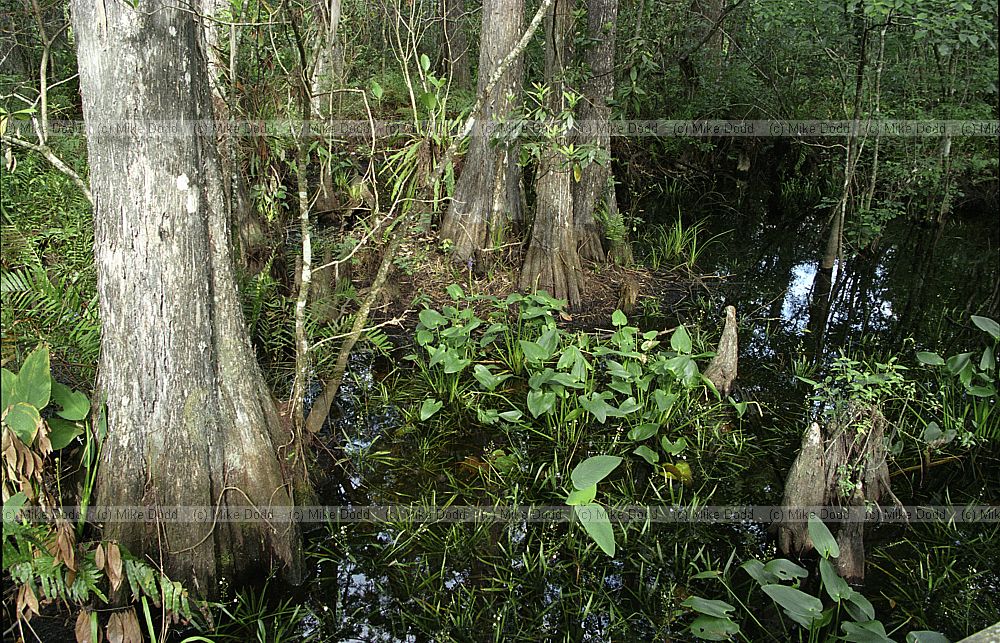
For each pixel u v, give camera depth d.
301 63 3.83
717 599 3.36
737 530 3.97
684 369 4.95
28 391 2.80
